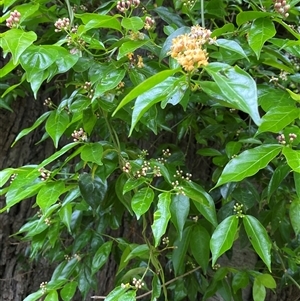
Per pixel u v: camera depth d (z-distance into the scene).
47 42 0.62
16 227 0.82
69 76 0.64
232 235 0.42
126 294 0.45
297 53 0.44
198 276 0.63
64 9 0.61
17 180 0.43
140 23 0.41
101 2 0.66
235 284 0.58
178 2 0.58
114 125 0.61
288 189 0.57
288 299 0.81
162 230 0.39
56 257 0.66
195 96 0.56
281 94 0.44
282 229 0.61
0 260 0.80
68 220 0.50
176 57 0.32
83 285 0.59
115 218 0.61
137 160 0.48
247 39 0.44
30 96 0.87
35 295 0.53
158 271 0.52
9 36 0.37
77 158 0.80
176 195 0.46
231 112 0.65
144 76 0.46
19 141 0.85
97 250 0.58
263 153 0.36
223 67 0.30
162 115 0.55
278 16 0.42
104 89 0.42
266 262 0.41
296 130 0.41
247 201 0.54
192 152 0.80
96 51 0.50
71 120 0.48
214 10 0.57
